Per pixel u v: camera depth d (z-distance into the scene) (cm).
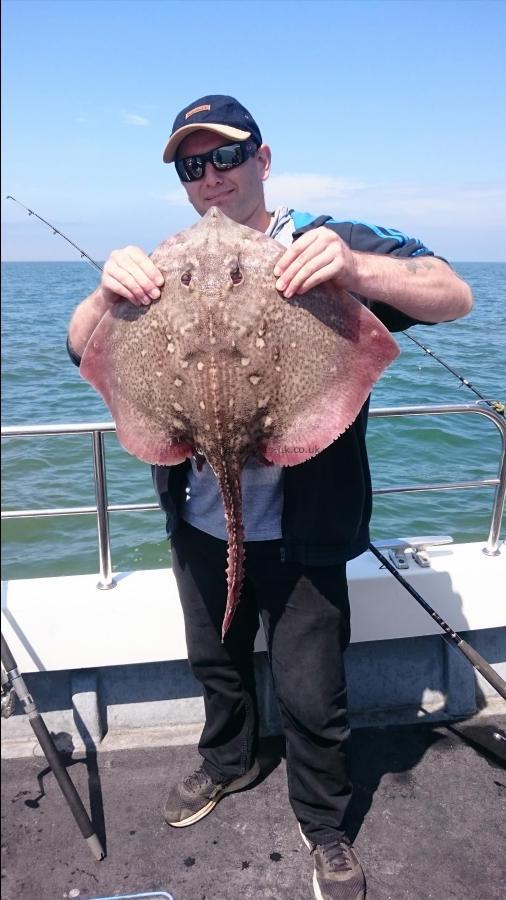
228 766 255
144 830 247
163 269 173
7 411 980
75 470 764
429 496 642
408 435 703
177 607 278
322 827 229
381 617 290
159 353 176
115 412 191
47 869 231
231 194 211
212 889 224
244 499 212
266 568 219
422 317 192
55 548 612
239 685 250
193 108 205
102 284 178
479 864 229
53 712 293
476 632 312
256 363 170
